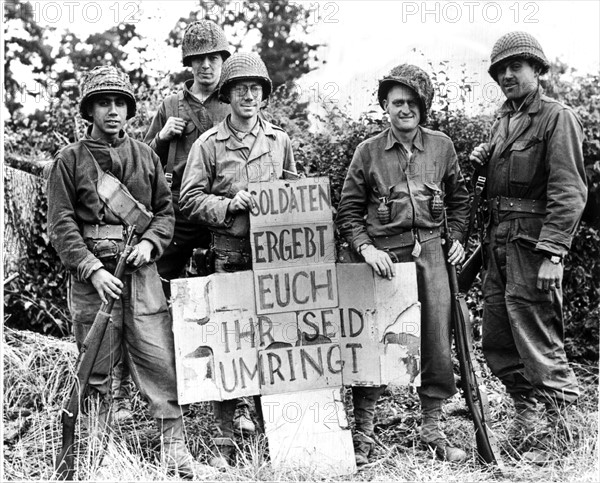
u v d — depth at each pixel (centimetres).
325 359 441
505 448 462
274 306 439
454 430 493
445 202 475
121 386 501
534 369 450
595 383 550
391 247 450
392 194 449
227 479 422
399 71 446
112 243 429
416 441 471
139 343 431
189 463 427
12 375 505
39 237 619
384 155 453
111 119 427
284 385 438
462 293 485
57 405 485
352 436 455
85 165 427
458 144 585
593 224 524
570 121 444
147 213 436
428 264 450
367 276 445
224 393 433
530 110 452
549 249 436
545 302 451
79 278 421
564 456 445
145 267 438
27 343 550
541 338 454
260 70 450
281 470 425
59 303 621
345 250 486
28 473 429
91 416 429
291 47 824
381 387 453
